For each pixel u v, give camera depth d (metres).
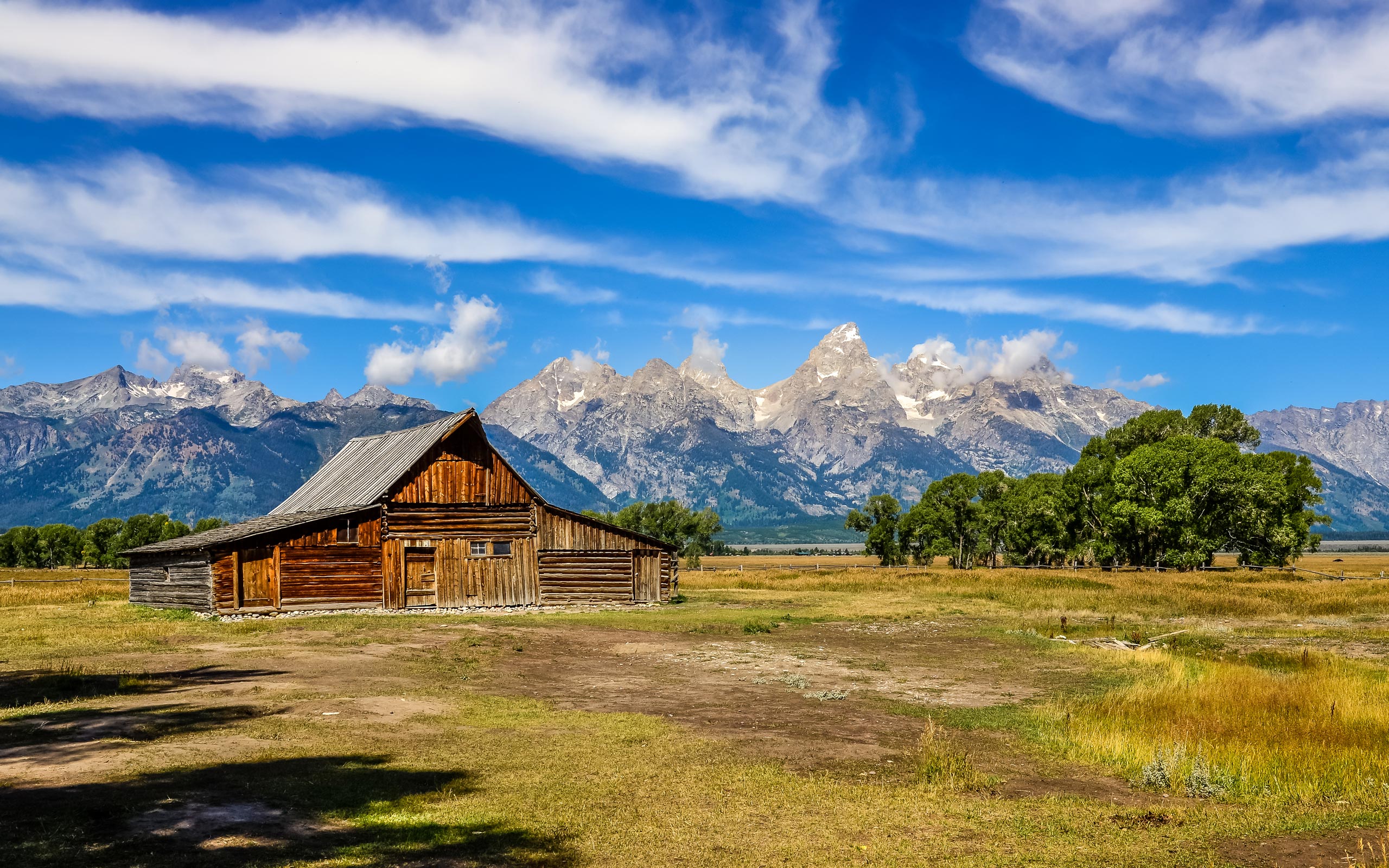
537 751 15.39
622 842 10.82
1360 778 14.45
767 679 24.94
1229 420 104.12
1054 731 18.11
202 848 9.59
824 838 11.24
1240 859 10.62
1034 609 49.00
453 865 9.61
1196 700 20.14
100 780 12.05
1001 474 123.12
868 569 93.88
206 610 39.59
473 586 46.03
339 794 12.09
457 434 46.53
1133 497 88.75
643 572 50.44
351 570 43.28
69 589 58.66
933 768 14.70
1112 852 10.85
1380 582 67.50
